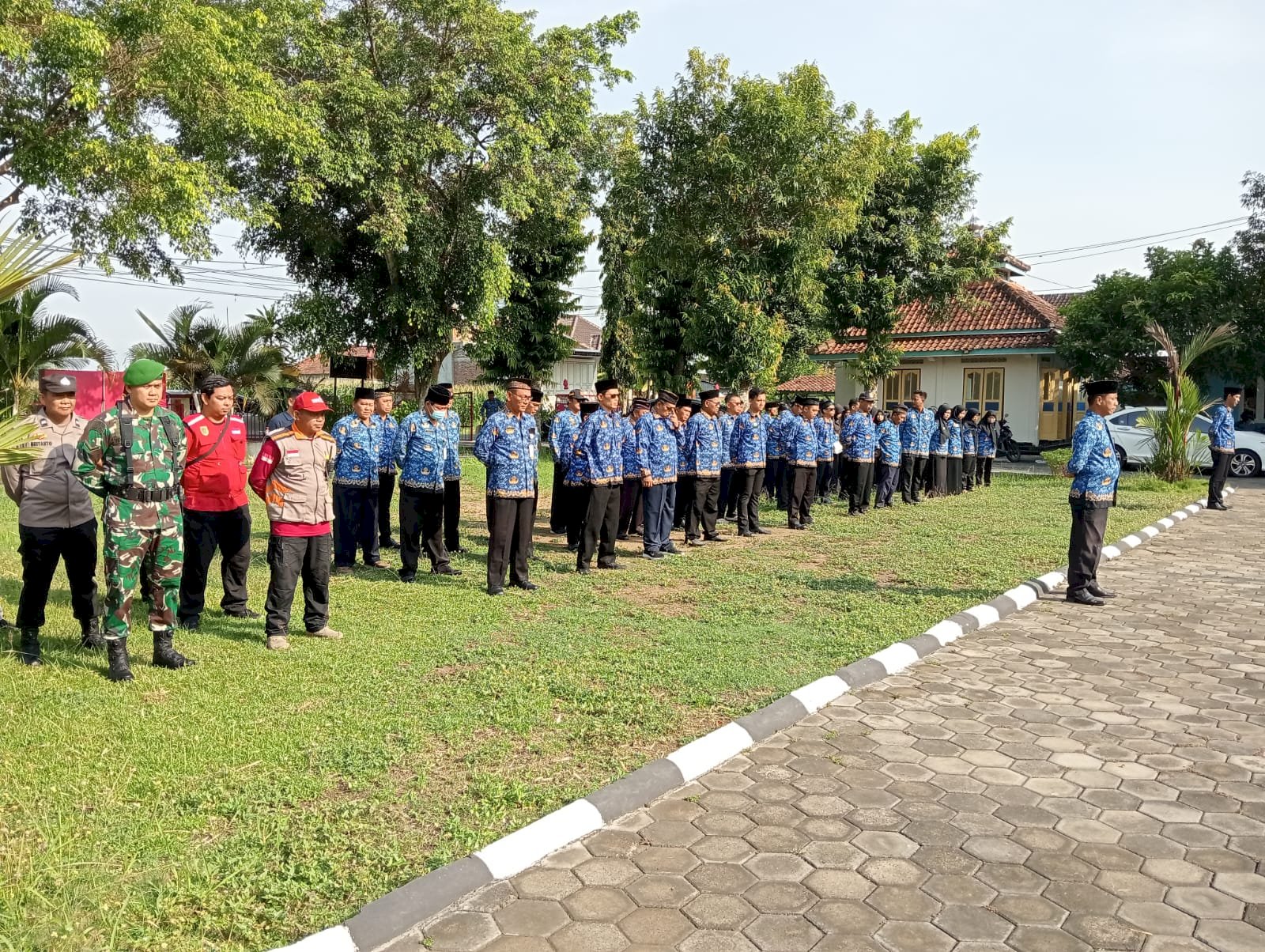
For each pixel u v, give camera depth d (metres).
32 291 17.16
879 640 6.26
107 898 2.92
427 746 4.29
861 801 3.86
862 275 19.73
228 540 6.77
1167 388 17.53
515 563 8.02
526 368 28.77
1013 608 7.46
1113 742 4.54
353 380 33.25
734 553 10.12
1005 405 25.98
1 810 3.53
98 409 16.38
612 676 5.35
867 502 13.92
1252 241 23.25
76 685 5.06
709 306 14.55
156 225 13.21
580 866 3.32
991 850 3.43
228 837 3.38
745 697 5.05
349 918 2.88
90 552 5.71
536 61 18.72
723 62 14.29
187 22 11.66
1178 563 9.64
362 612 7.00
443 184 19.23
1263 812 3.75
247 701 4.84
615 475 8.87
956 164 19.42
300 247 20.84
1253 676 5.65
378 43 17.62
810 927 2.92
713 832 3.58
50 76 11.33
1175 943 2.83
